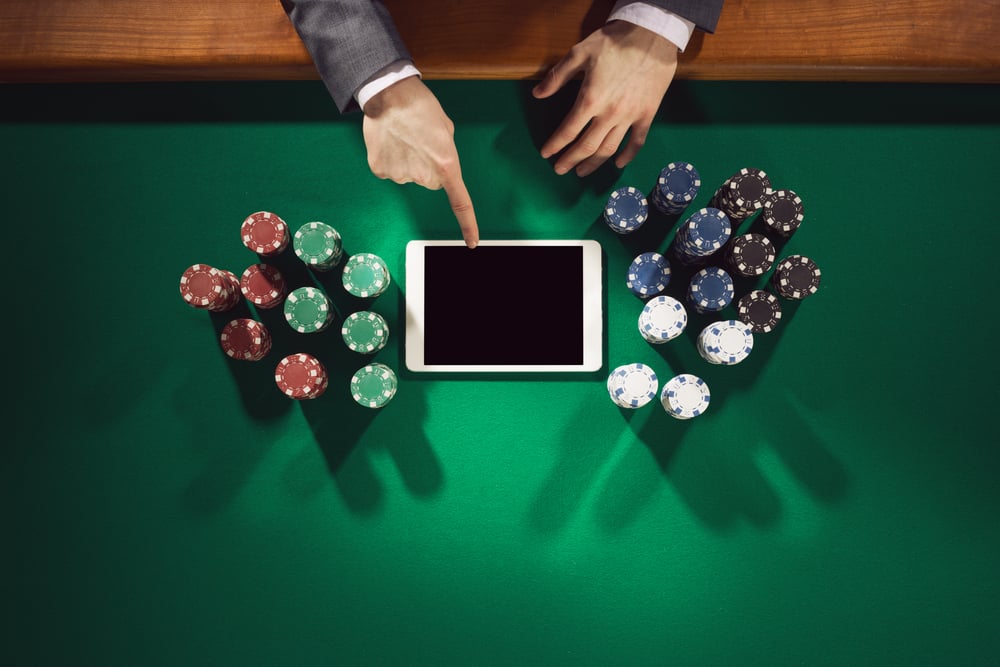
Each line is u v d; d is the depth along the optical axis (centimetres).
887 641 170
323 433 173
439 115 152
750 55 166
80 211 176
